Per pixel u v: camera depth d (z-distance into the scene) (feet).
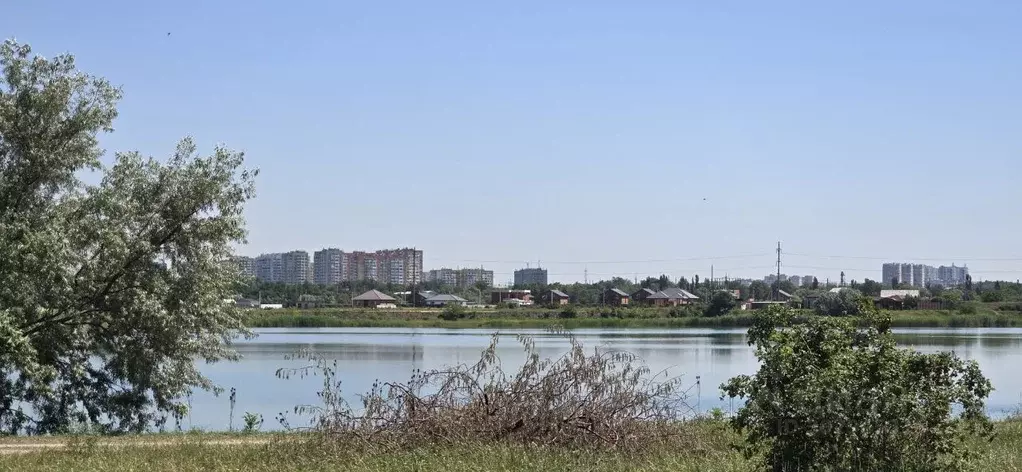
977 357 187.21
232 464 50.39
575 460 49.14
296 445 54.49
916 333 283.38
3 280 83.82
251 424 81.30
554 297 496.23
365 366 162.30
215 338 98.89
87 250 92.43
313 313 392.47
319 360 89.25
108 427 94.68
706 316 353.92
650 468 46.93
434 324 355.15
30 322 88.89
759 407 39.27
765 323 42.42
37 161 91.35
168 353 95.09
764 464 40.86
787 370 38.99
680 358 182.19
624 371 56.54
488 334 297.12
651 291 483.92
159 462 51.52
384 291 581.94
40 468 50.19
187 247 95.86
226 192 96.53
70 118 93.40
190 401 112.27
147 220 93.81
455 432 53.62
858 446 39.04
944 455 41.55
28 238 84.84
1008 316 325.83
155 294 93.45
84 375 96.07
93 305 92.27
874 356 39.14
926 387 39.47
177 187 94.79
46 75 92.53
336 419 54.75
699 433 56.13
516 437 53.52
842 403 37.70
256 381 137.69
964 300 381.81
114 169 95.04
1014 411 97.96
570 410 54.34
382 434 53.88
